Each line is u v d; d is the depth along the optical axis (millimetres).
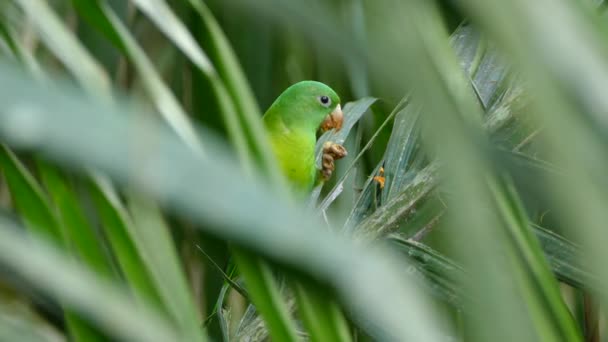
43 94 444
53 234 979
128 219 932
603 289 475
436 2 514
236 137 888
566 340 893
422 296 533
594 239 463
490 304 507
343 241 491
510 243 846
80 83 874
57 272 505
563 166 474
